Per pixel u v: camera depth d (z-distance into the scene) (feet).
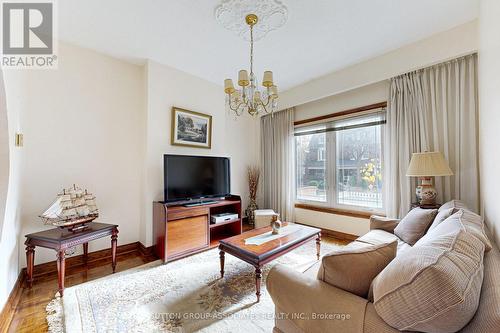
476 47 6.99
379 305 2.53
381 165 9.86
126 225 9.39
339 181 11.57
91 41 8.09
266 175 14.49
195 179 9.98
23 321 5.08
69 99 8.08
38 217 7.33
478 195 7.14
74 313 5.33
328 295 3.09
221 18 6.90
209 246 9.62
